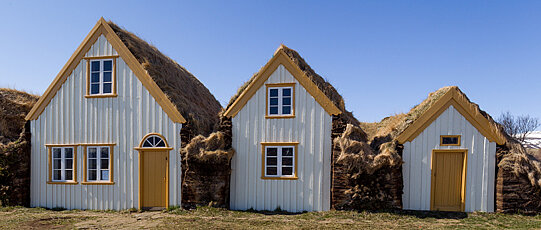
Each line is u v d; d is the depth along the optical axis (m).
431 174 10.98
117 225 9.76
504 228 9.04
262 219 10.28
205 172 11.19
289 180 11.49
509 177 10.37
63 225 9.80
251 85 11.84
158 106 11.81
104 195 11.99
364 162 10.58
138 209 11.67
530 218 9.95
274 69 11.76
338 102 11.90
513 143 10.79
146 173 11.85
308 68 12.28
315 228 9.21
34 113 12.52
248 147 11.78
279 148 11.64
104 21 12.31
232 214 10.89
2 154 11.98
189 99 13.45
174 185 11.66
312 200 11.30
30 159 12.54
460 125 10.89
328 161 11.32
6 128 12.80
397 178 10.77
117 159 11.96
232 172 11.83
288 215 10.88
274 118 11.67
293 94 11.57
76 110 12.29
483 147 10.74
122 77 12.05
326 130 11.37
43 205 12.35
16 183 12.16
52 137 12.41
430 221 9.83
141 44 13.22
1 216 10.88
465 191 10.80
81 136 12.20
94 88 12.25
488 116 10.95
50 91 12.48
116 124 12.00
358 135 11.34
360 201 10.73
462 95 10.94
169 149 11.63
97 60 12.23
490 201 10.64
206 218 10.34
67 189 12.23
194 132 11.63
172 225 9.59
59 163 12.46
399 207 10.74
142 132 11.85
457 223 9.62
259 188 11.66
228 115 11.92
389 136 11.67
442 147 10.95
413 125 11.09
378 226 9.31
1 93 13.62
